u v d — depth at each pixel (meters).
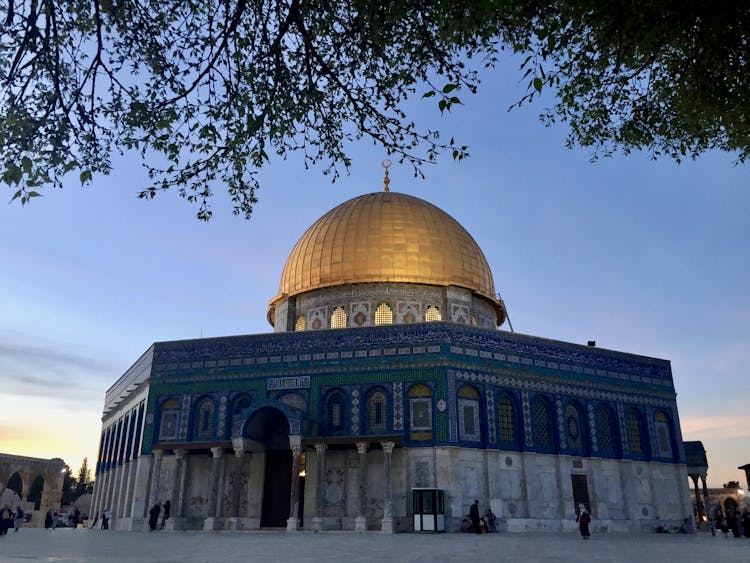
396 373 31.06
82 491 108.38
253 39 10.56
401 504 28.91
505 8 9.73
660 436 36.00
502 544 19.39
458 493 28.67
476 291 38.19
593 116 13.13
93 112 9.70
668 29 9.53
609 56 10.80
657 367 37.41
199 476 32.34
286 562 12.50
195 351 34.38
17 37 9.02
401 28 10.48
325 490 30.41
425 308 36.69
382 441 28.89
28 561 12.27
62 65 9.80
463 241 39.47
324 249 38.16
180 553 15.12
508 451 30.95
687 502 35.16
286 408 29.75
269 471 31.98
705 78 10.74
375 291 36.66
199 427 33.09
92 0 10.01
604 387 34.97
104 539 22.16
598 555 14.93
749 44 9.56
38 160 9.25
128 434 38.16
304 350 32.75
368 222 38.19
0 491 63.25
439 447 29.25
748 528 28.19
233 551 15.94
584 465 32.94
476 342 31.86
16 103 9.01
